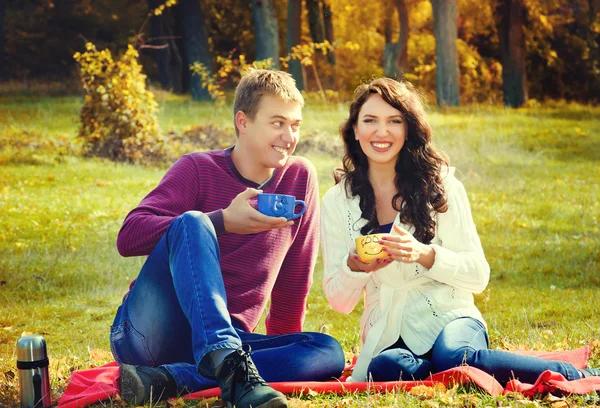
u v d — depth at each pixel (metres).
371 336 4.49
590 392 4.00
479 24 36.38
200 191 4.56
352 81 37.22
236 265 4.49
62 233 11.91
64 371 5.32
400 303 4.51
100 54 18.12
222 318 3.79
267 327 4.96
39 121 23.28
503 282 9.66
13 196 14.25
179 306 4.12
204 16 39.09
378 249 4.32
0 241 11.34
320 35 35.25
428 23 38.81
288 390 4.16
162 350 4.21
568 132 22.47
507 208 14.38
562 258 10.84
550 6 34.09
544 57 38.12
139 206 4.41
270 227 4.18
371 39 37.66
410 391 4.08
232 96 31.12
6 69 40.38
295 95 4.53
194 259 3.89
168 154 18.00
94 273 9.83
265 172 4.62
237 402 3.69
